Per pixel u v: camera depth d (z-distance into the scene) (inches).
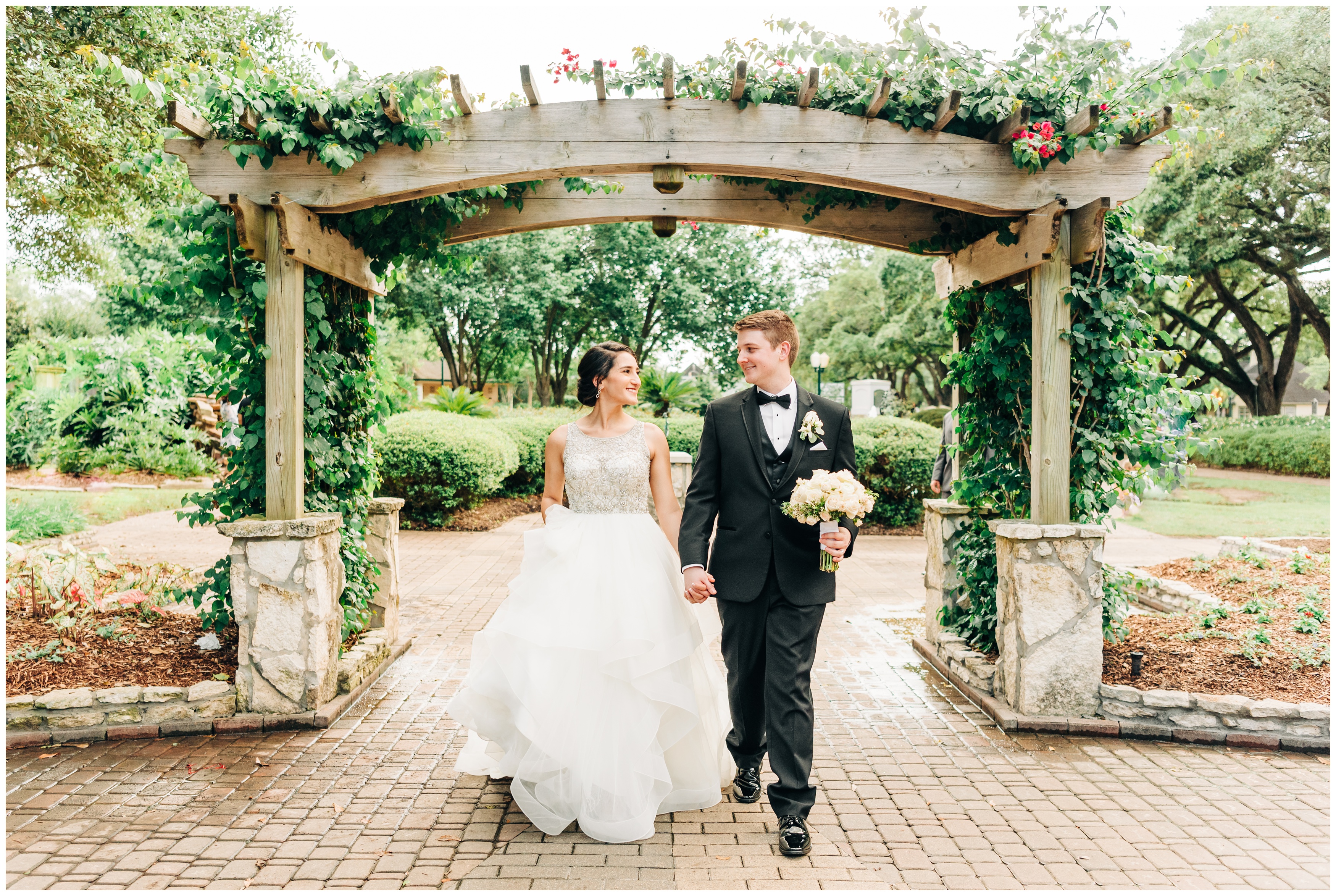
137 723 144.8
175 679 154.0
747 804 121.3
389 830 112.0
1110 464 161.2
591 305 1043.9
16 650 159.5
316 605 150.9
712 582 111.0
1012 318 172.2
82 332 1109.7
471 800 121.6
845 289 1108.5
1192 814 118.6
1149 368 166.1
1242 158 645.9
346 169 142.7
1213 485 664.4
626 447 126.3
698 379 1134.4
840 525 108.6
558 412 679.1
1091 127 138.3
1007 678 157.5
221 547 326.6
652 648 112.3
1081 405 155.7
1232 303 853.2
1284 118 613.6
